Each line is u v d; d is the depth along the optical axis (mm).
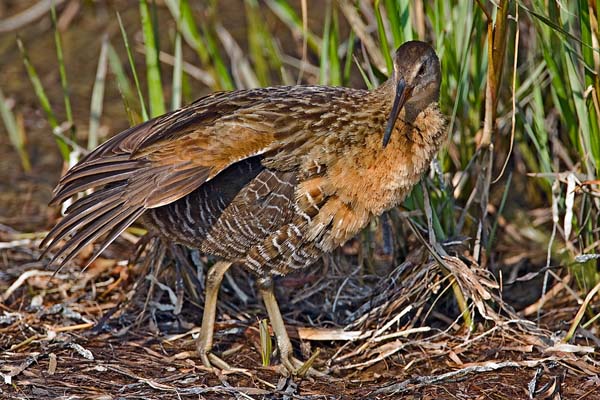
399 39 10594
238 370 9852
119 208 8938
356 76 13773
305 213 9297
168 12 16500
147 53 11219
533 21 10445
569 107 10562
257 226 9383
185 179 8898
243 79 14094
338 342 10445
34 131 14383
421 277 10367
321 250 9602
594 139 10203
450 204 10703
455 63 10914
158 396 9242
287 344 10047
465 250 10602
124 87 13250
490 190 12195
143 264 11008
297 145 9219
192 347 10367
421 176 9734
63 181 9359
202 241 9695
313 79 13625
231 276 11188
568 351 9805
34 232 12406
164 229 9812
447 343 10172
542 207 12258
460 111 10984
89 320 10750
